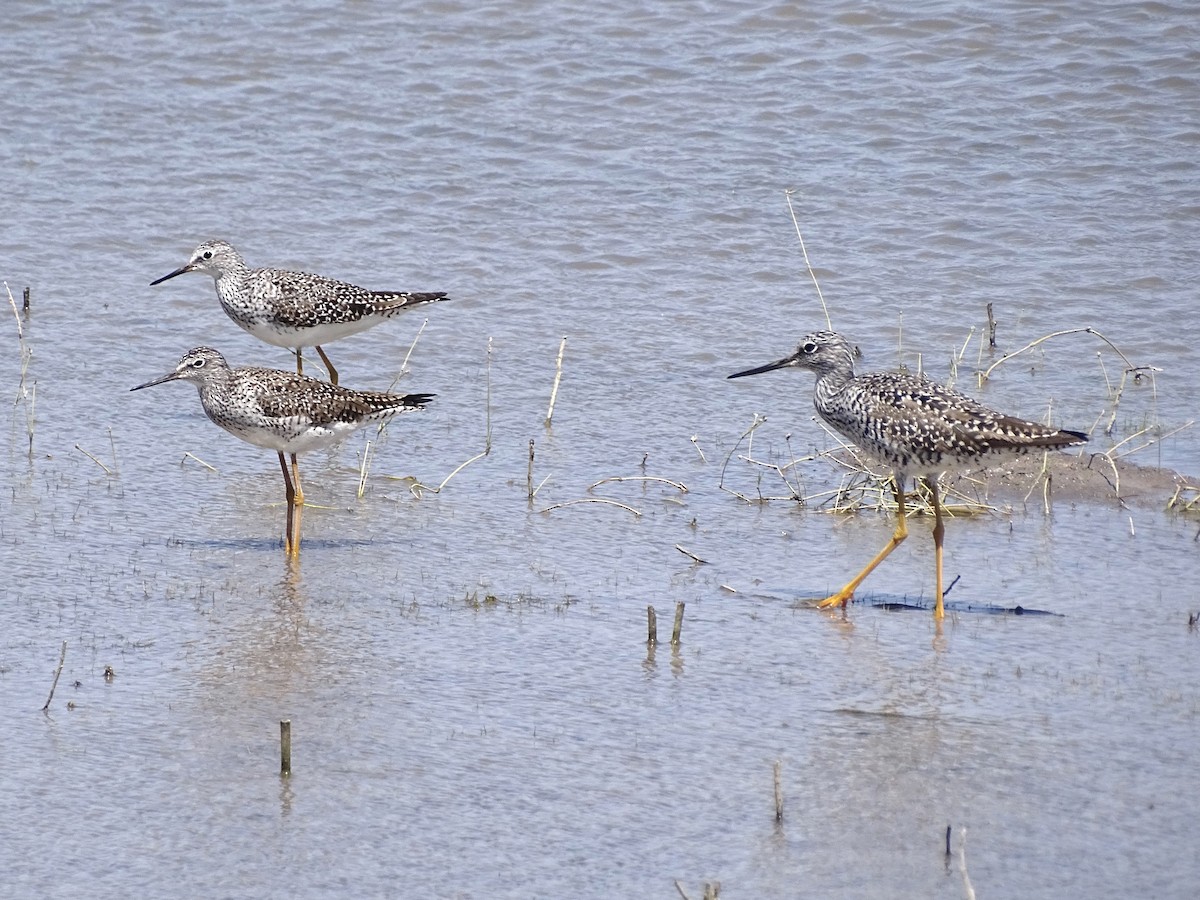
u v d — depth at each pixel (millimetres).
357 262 21438
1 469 15539
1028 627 12469
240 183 23531
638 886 8883
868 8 27609
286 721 9859
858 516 15141
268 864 9039
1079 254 21766
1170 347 19422
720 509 15211
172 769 10023
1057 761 10242
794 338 19672
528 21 27766
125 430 16906
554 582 13289
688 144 24672
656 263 21656
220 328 20062
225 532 14414
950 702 11133
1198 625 12422
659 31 27453
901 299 20750
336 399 14430
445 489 15656
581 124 25125
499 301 20656
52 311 19891
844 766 10203
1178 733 10602
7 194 22875
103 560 13500
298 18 27938
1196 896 8734
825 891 8836
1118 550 14164
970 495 15664
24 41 27078
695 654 11898
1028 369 18922
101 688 11070
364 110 25484
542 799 9766
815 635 12312
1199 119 24859
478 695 11133
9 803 9578
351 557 13820
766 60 26594
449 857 9141
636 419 17516
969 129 24812
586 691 11234
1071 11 27266
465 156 24359
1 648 11625
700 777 10062
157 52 26859
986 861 9109
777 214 22844
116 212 22594
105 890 8773
